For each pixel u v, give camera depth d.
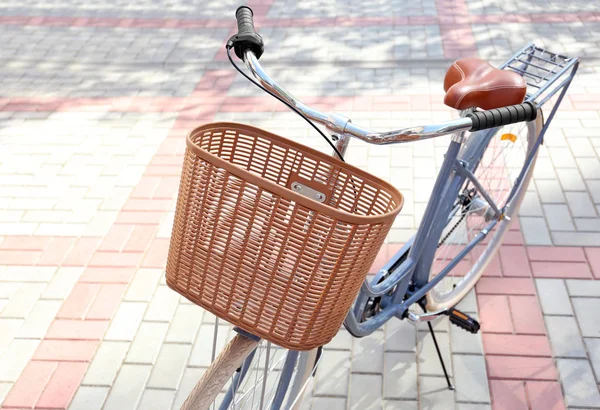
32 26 8.02
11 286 3.84
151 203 4.56
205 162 1.57
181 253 1.66
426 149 5.02
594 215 4.16
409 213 4.32
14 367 3.30
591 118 5.22
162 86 6.32
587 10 7.40
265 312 1.62
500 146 3.64
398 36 7.07
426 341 3.31
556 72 2.85
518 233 4.03
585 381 3.05
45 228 4.34
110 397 3.11
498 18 7.35
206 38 7.37
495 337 3.32
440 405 2.97
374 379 3.12
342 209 1.92
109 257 4.05
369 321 2.75
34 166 5.07
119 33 7.67
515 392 3.02
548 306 3.49
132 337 3.44
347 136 1.86
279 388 2.09
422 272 2.91
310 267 1.54
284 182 1.96
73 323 3.55
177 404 3.07
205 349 3.36
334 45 6.95
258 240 1.56
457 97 2.41
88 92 6.29
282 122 5.51
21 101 6.17
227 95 6.05
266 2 8.30
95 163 5.07
